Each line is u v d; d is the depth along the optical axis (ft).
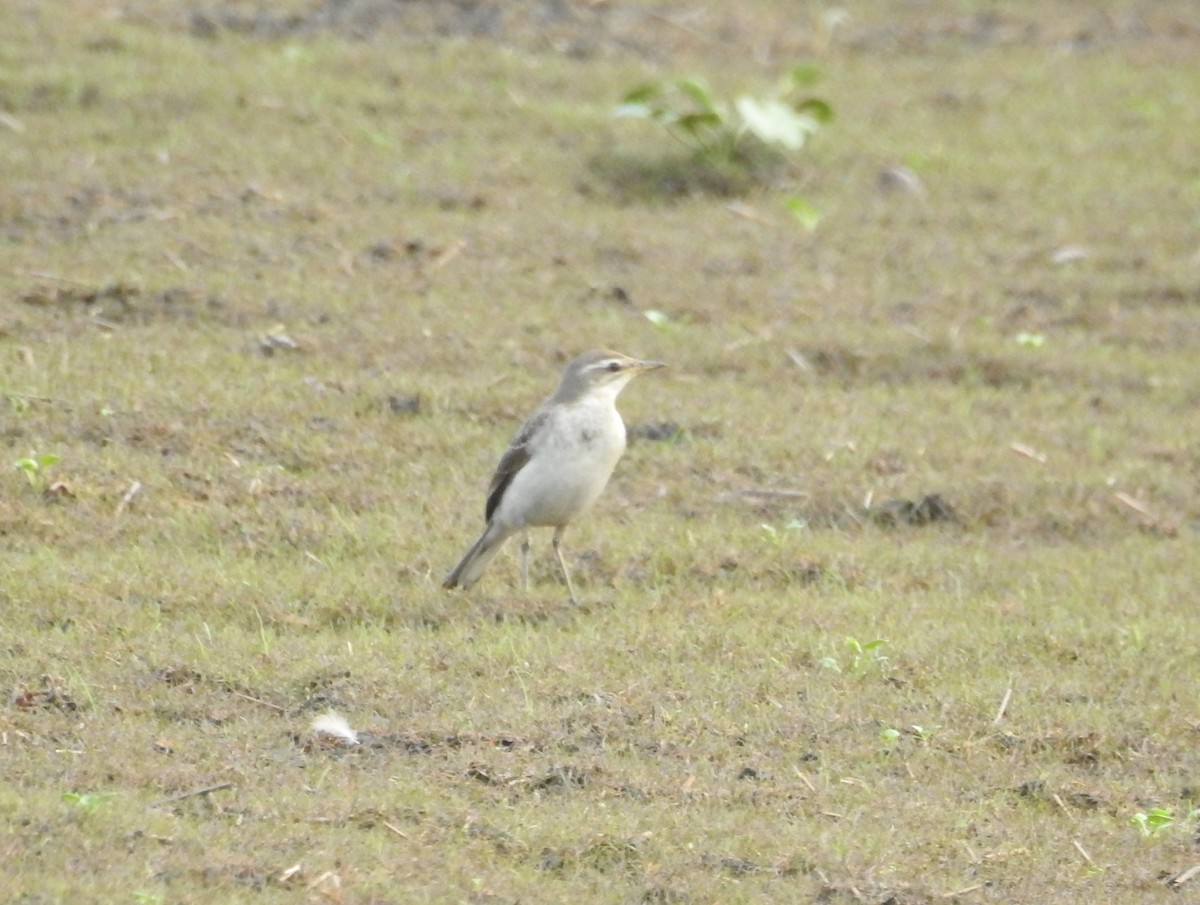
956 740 36.22
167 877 28.40
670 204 71.87
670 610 42.42
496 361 56.65
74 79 74.02
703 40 90.74
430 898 28.50
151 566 42.45
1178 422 57.52
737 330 61.36
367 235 64.95
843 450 52.95
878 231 70.74
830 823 32.48
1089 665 40.52
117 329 55.98
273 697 36.27
